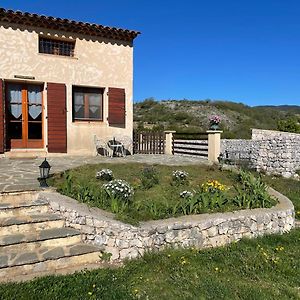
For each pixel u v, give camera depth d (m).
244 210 6.23
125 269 4.42
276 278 4.43
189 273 4.38
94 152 12.68
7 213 5.41
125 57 13.20
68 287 3.85
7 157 11.22
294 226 6.85
